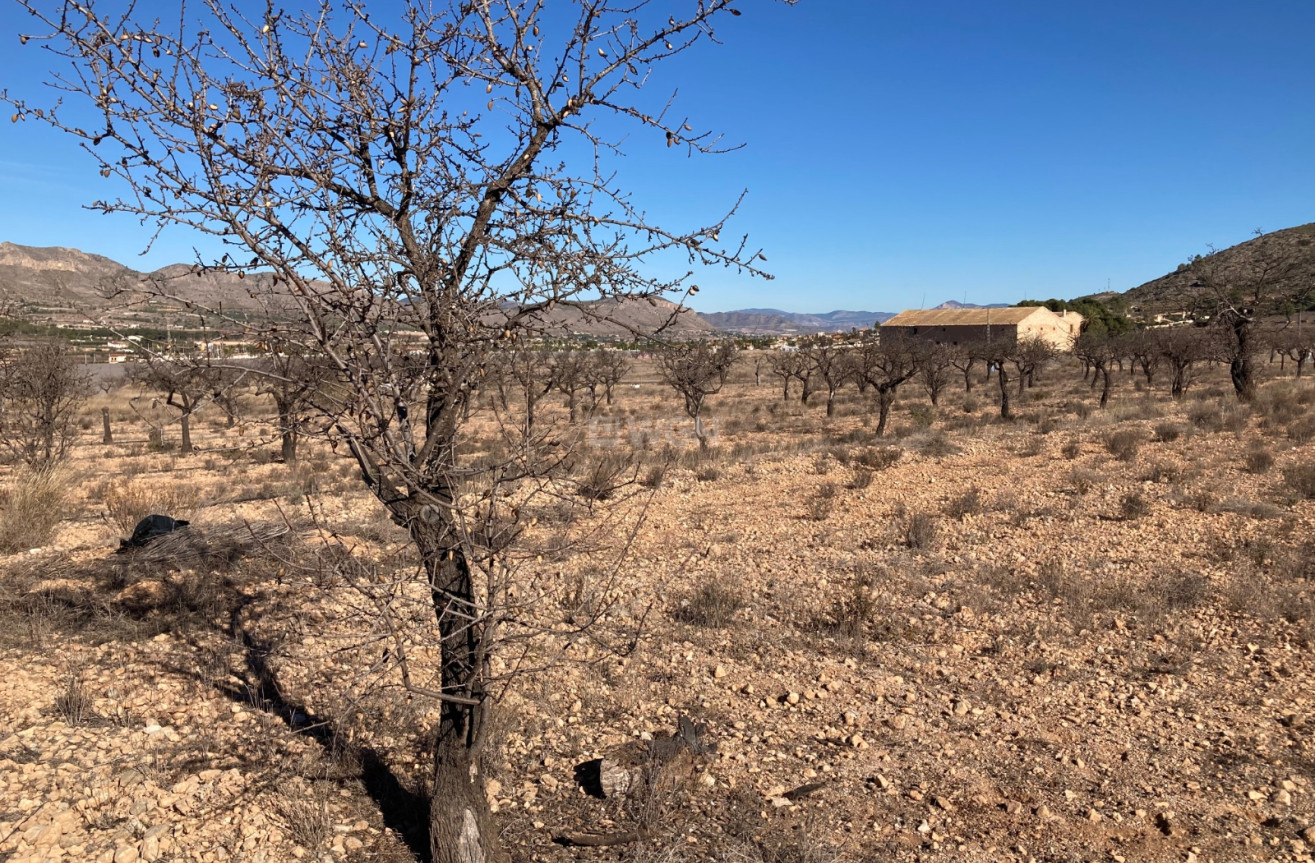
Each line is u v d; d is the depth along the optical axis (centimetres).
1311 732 487
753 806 411
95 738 454
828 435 2417
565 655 607
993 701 545
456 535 336
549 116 314
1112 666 598
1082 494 1227
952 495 1286
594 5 309
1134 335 3656
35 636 589
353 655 588
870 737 495
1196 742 480
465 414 317
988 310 6706
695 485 1493
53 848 350
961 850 377
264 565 784
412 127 299
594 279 289
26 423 1520
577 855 370
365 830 385
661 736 487
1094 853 375
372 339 284
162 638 608
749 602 763
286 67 284
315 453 2191
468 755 347
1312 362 3978
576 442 355
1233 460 1434
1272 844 381
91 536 975
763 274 309
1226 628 662
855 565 885
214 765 432
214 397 265
